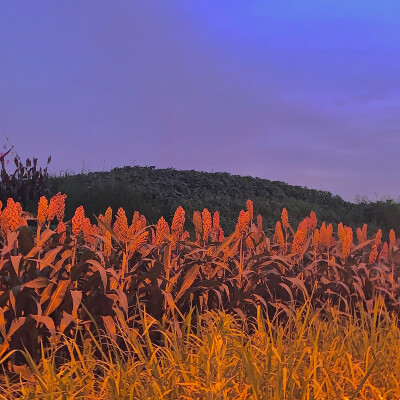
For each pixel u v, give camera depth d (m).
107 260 3.64
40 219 3.58
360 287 4.55
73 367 2.75
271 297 4.32
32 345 3.26
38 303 3.20
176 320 3.83
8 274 3.47
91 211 13.22
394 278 5.43
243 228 4.29
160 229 4.03
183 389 2.58
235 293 4.13
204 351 2.80
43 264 3.41
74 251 3.63
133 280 3.76
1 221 3.41
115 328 3.45
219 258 4.16
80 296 3.27
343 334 3.77
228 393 2.58
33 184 13.27
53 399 2.47
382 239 14.85
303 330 3.21
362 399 2.73
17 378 3.15
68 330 3.45
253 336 3.45
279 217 15.30
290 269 4.54
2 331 3.09
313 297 4.67
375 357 3.07
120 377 2.64
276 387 2.46
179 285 4.00
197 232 4.50
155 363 2.74
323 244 5.16
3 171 12.66
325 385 2.83
